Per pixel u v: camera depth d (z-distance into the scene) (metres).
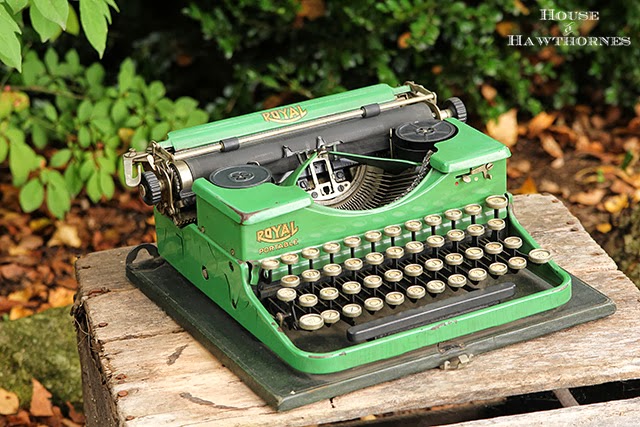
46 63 5.61
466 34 6.00
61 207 5.38
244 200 3.21
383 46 6.16
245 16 5.90
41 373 4.81
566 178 6.18
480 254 3.39
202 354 3.28
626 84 6.59
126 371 3.21
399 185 3.66
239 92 6.09
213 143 3.50
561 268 3.51
